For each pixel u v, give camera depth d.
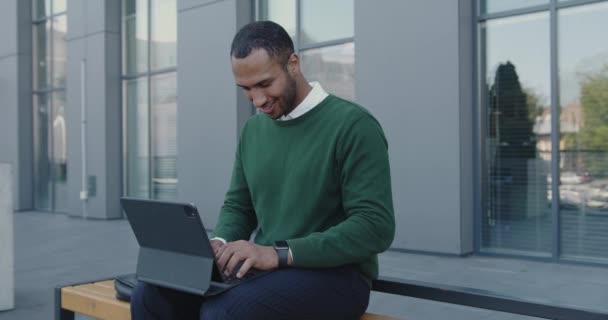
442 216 6.61
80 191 11.41
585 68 6.07
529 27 6.37
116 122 11.09
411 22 6.72
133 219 2.05
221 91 8.88
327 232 1.84
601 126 6.00
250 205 2.32
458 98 6.43
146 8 10.70
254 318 1.78
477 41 6.64
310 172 1.96
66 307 2.70
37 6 12.88
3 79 13.12
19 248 7.88
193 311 2.06
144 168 10.88
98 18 11.00
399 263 6.23
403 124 6.84
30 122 13.02
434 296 2.08
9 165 4.60
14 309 4.64
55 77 12.53
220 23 8.86
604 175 6.00
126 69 11.11
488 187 6.68
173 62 10.34
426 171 6.70
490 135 6.65
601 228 6.02
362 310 2.00
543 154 6.34
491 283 5.30
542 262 6.29
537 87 6.35
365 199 1.85
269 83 1.88
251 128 2.20
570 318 1.76
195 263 1.89
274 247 1.84
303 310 1.82
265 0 8.78
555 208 6.25
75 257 7.09
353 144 1.89
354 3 7.18
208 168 9.09
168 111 10.45
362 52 7.14
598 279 5.41
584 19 6.04
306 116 1.99
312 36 8.27
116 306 2.41
